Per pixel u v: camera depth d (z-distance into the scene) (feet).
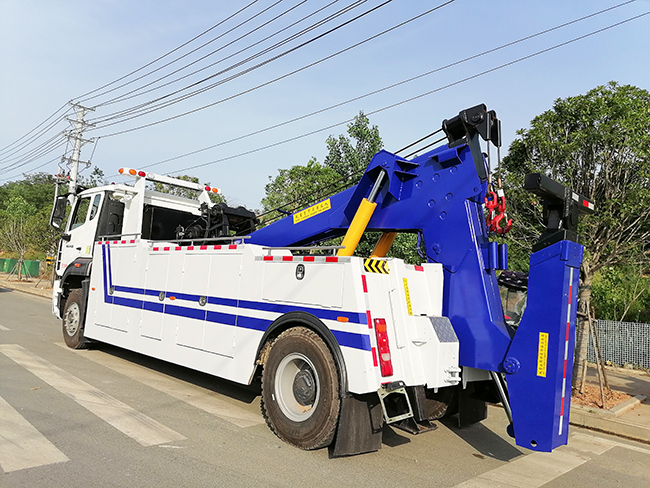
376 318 13.94
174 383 21.88
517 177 23.48
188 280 20.47
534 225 23.70
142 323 22.76
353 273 13.96
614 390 24.47
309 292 15.24
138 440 14.32
